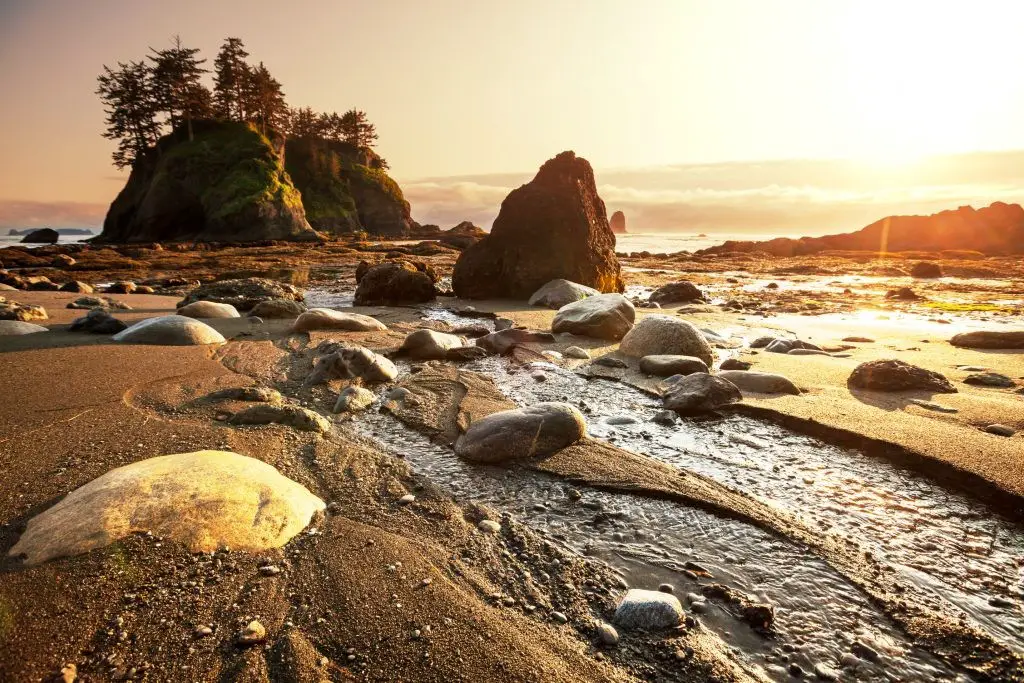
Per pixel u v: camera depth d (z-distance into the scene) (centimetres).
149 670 221
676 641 252
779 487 408
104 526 290
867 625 269
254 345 842
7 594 253
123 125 7894
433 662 231
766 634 261
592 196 1697
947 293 1791
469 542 327
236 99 8638
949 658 248
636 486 400
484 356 796
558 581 294
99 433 461
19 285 1742
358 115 11538
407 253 3962
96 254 3356
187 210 7238
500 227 1588
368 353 683
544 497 388
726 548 331
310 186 9250
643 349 785
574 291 1372
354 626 251
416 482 400
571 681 224
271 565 289
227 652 231
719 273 2797
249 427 489
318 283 2066
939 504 385
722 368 727
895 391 607
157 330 839
